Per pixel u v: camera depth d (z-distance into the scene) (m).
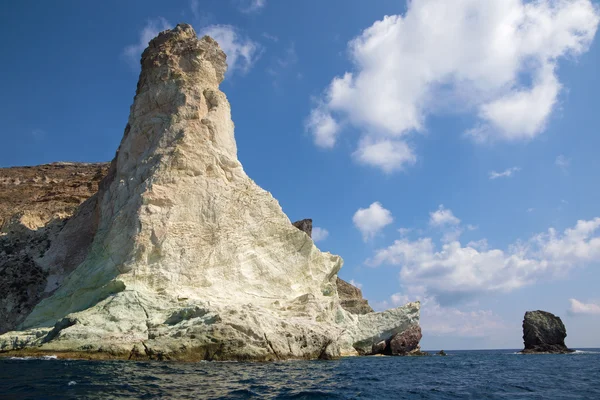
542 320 71.75
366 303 63.94
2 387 17.75
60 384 18.45
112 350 29.00
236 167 47.28
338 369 29.47
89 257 42.25
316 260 47.81
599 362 46.56
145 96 48.56
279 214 46.50
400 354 49.59
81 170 81.00
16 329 39.59
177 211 40.38
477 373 31.72
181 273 37.66
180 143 44.03
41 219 57.72
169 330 30.86
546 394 21.08
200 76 49.44
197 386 18.84
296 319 36.44
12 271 47.72
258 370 25.39
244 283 40.44
